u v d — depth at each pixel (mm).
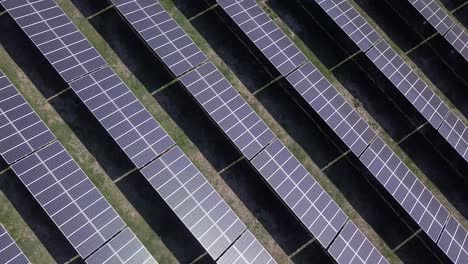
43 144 16359
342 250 17344
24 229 16344
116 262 15703
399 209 19016
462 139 19906
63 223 15617
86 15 19312
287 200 17516
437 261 18734
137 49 19172
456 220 18750
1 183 16641
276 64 19297
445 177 19922
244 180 18328
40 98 17812
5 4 17594
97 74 17688
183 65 18469
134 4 19047
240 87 19578
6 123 16141
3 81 16703
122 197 17266
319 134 19484
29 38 17406
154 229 17172
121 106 17453
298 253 17906
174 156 17281
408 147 20031
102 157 17562
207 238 16484
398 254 18578
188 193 16906
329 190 18859
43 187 15852
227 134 17844
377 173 18531
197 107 18797
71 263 16359
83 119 17828
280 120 19391
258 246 16906
